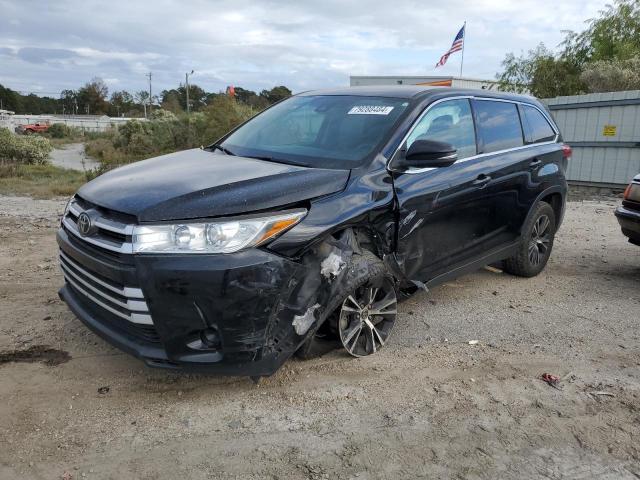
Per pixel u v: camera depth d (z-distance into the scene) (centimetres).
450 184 433
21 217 901
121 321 325
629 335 461
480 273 615
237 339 304
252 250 305
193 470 277
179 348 303
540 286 580
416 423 323
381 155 389
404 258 401
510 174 507
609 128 1273
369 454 294
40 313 458
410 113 420
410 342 431
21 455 282
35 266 598
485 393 359
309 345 366
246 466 281
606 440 314
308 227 326
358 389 357
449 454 296
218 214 303
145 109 9294
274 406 335
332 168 374
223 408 330
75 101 11081
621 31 2142
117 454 286
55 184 1389
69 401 331
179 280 292
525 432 319
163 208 301
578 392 364
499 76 2227
